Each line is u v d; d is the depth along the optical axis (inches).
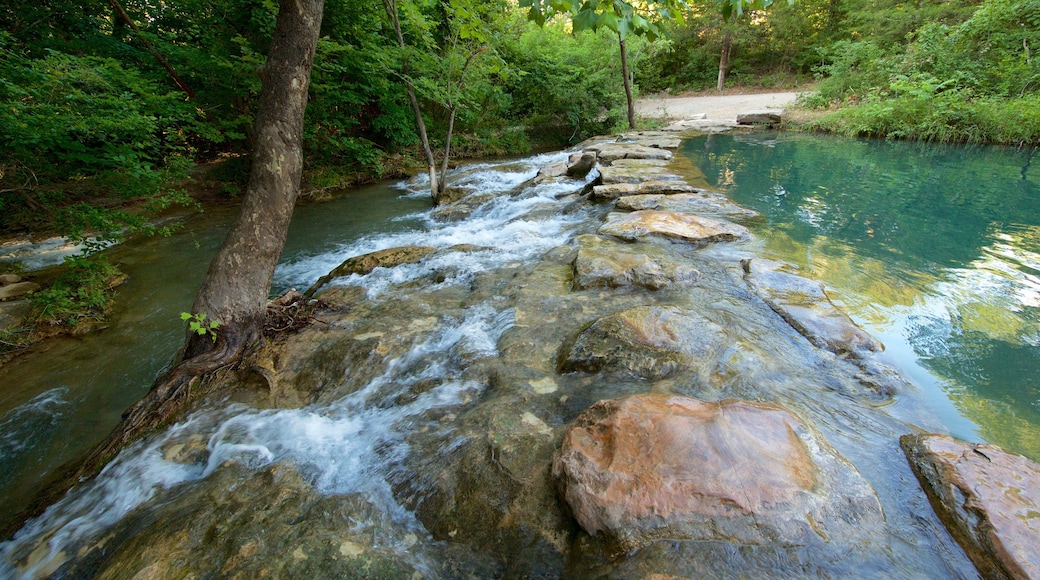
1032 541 44.7
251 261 107.4
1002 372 82.0
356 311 126.1
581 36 593.9
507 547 54.6
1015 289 115.1
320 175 341.1
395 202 303.4
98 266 174.4
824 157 311.6
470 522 58.6
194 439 82.7
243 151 337.7
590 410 67.1
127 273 184.4
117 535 65.6
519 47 469.7
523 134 520.7
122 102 163.6
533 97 548.1
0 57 144.2
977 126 340.5
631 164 269.0
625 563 47.7
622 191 211.9
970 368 83.3
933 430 68.1
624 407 64.0
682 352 85.6
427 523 60.3
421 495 63.9
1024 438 66.4
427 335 109.9
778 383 78.3
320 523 60.6
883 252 142.3
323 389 95.7
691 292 114.6
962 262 133.9
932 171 262.1
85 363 125.6
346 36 332.8
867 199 206.5
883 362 84.0
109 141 168.7
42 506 75.0
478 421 74.6
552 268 138.6
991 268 129.0
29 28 227.3
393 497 65.2
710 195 199.5
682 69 883.4
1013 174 248.5
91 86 169.3
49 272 179.5
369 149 374.0
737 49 839.7
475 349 98.7
